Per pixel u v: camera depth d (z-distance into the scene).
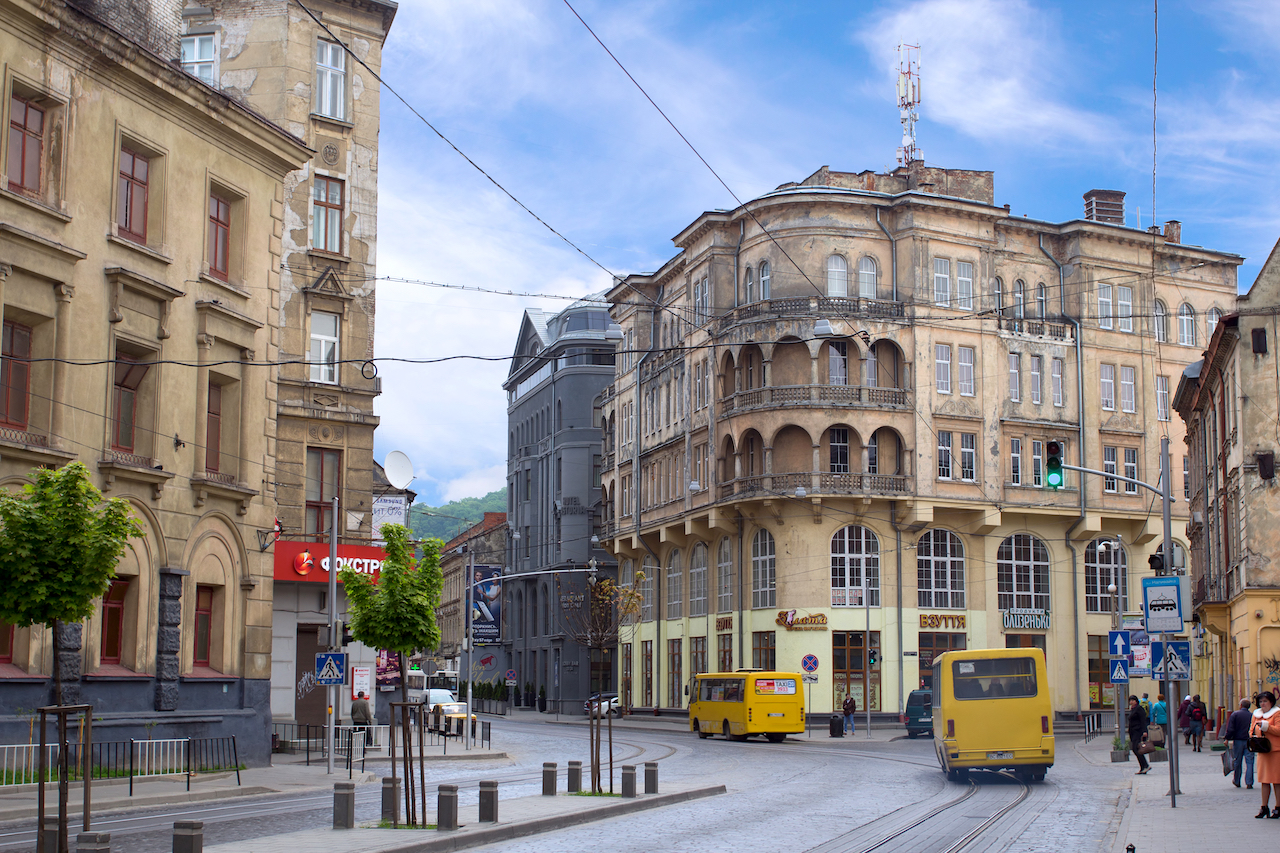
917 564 63.12
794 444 63.12
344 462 40.28
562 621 90.00
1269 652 37.88
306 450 39.75
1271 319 39.12
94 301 25.95
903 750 45.62
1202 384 47.25
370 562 39.69
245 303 31.12
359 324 41.25
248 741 30.39
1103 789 27.47
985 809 22.73
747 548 65.56
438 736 48.97
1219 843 16.77
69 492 18.20
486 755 38.34
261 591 31.36
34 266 24.38
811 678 53.38
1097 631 66.75
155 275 27.91
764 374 63.72
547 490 96.62
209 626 29.97
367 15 42.78
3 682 23.30
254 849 15.37
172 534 28.08
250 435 31.16
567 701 88.00
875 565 62.69
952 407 63.81
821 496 61.47
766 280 65.12
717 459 66.25
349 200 41.56
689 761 38.59
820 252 63.78
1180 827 18.83
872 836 18.22
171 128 28.64
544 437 98.19
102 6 27.16
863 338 62.25
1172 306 70.69
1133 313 69.31
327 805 22.45
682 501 71.06
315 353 40.50
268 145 31.73
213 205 30.61
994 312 65.44
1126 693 63.75
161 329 27.88
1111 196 71.69
